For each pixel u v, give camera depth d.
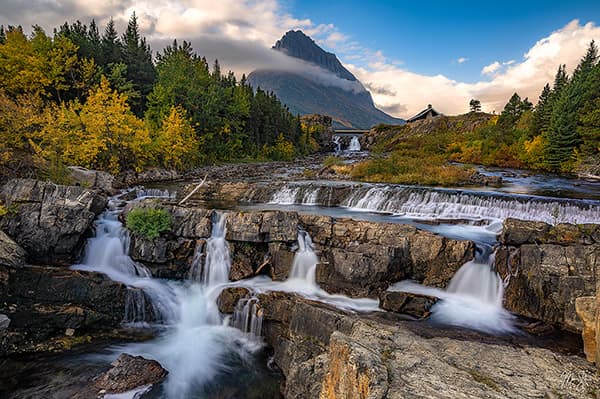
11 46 34.00
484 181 28.17
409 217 18.92
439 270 12.64
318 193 23.55
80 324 11.84
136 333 12.23
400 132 99.75
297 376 8.22
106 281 13.05
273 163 56.72
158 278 14.80
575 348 9.01
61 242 14.85
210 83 60.66
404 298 11.19
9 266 12.64
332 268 12.73
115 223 16.19
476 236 14.75
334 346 6.16
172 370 10.26
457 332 9.73
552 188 25.89
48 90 40.25
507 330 10.05
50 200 15.52
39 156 21.22
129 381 9.41
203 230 15.17
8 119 20.75
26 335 11.12
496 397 4.95
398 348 6.44
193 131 44.84
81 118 28.83
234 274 14.10
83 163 27.80
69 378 9.55
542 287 10.76
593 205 16.52
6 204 14.84
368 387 4.93
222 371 10.38
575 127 37.00
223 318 12.58
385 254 12.47
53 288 12.50
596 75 41.53
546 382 5.54
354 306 11.54
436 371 5.61
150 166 34.91
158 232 14.93
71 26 59.69
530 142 43.16
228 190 25.45
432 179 28.44
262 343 11.69
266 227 14.42
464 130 81.19
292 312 11.02
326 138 114.69
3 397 8.78
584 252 10.64
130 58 52.91
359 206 22.31
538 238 12.33
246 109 63.59
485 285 11.92
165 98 47.56
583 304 6.79
